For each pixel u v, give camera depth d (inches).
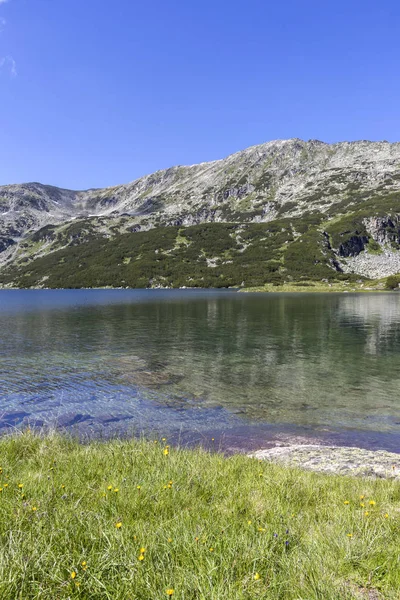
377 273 7588.6
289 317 2378.2
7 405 786.8
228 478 303.9
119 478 273.4
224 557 161.8
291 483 303.1
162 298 4530.0
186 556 164.9
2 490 235.9
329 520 222.5
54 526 184.7
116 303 3730.3
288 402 820.6
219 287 7327.8
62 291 7554.1
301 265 7696.9
